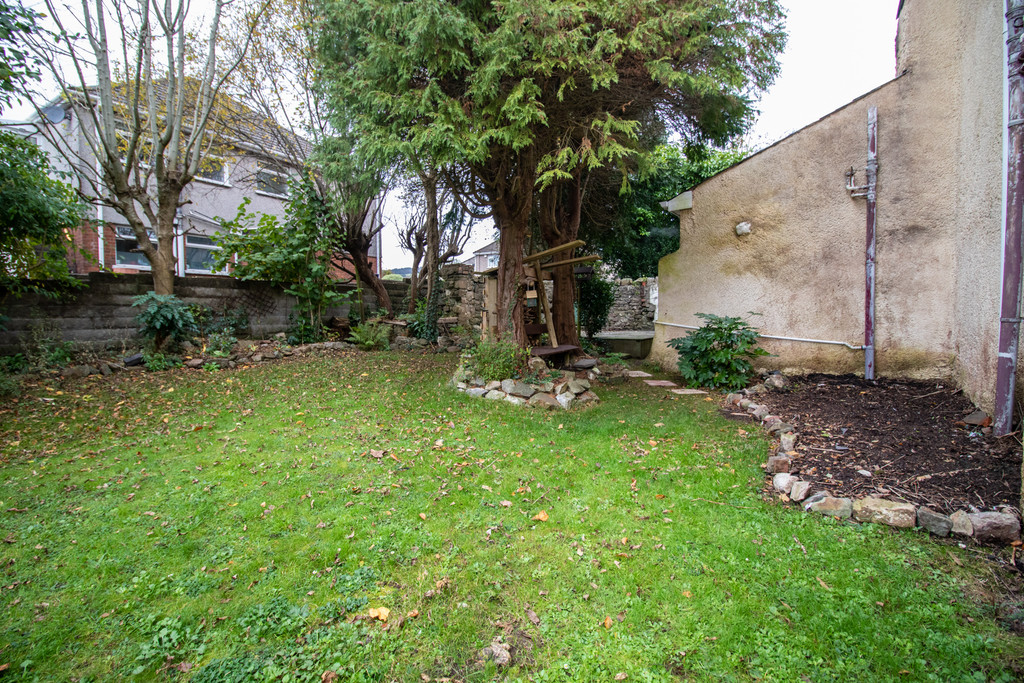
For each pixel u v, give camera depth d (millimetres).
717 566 2303
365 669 1723
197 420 4680
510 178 6344
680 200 7594
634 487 3219
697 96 6211
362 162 5375
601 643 1847
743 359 6328
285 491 3137
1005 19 3645
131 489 3160
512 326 6445
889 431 3828
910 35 5363
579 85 5516
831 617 1938
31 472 3408
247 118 10711
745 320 6820
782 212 6430
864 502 2721
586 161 5898
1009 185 3418
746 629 1894
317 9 5840
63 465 3545
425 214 11695
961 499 2676
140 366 6992
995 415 3475
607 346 10664
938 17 5113
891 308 5613
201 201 12258
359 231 10953
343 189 7609
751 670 1703
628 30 5156
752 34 5453
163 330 7332
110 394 5551
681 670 1716
